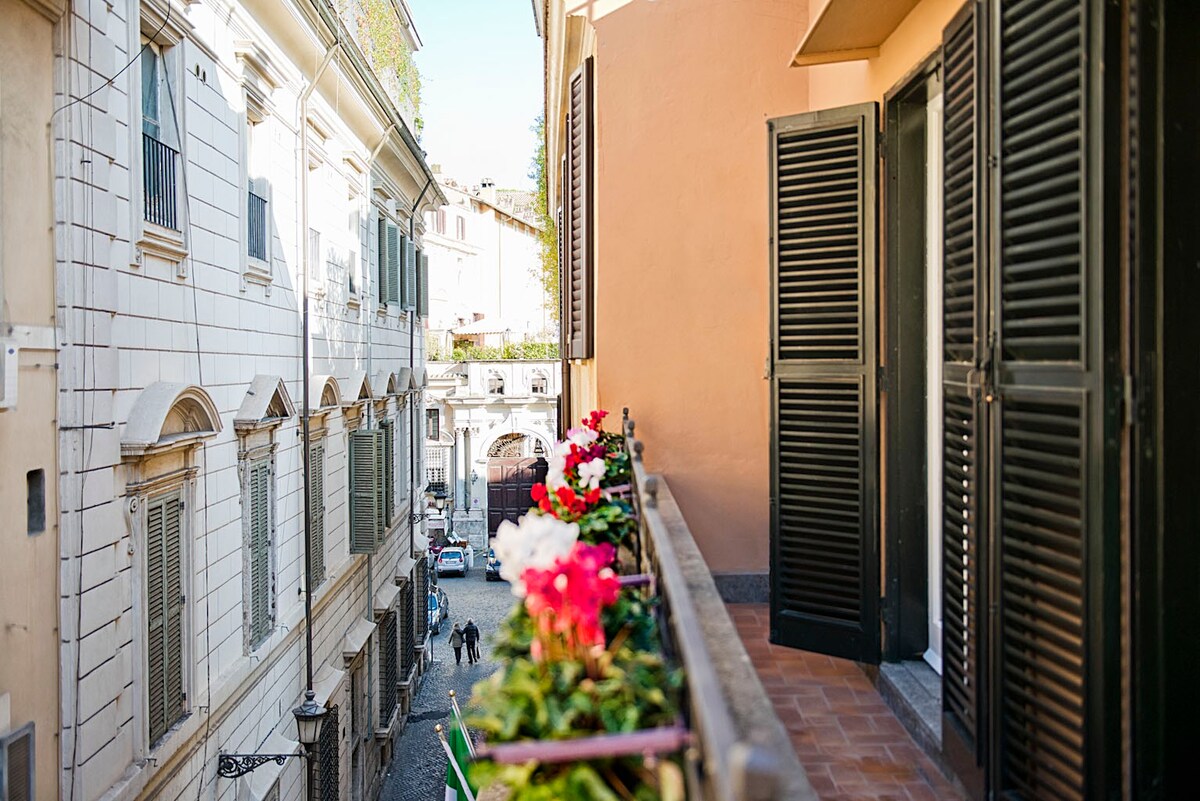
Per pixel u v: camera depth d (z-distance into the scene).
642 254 6.64
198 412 8.56
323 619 13.67
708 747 1.64
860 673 5.38
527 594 2.36
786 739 1.84
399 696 20.42
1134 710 2.62
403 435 22.25
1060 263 2.86
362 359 17.08
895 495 5.15
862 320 5.12
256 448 10.57
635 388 6.63
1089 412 2.70
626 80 6.67
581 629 2.26
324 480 13.73
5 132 5.85
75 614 6.45
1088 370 2.71
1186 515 2.64
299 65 12.47
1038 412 3.02
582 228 7.53
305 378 11.56
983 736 3.41
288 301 12.20
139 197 7.50
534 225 60.78
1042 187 2.95
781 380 5.39
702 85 6.66
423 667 24.44
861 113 5.14
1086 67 2.70
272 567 11.14
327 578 13.82
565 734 2.07
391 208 20.61
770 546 5.45
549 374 40.31
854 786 4.05
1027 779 3.10
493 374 40.31
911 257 5.19
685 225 6.64
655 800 2.06
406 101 22.77
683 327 6.64
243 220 10.18
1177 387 2.64
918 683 4.82
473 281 55.16
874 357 5.09
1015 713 3.15
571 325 8.47
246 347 10.40
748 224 6.64
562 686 2.19
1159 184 2.62
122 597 7.20
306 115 12.75
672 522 3.89
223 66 9.66
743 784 1.37
